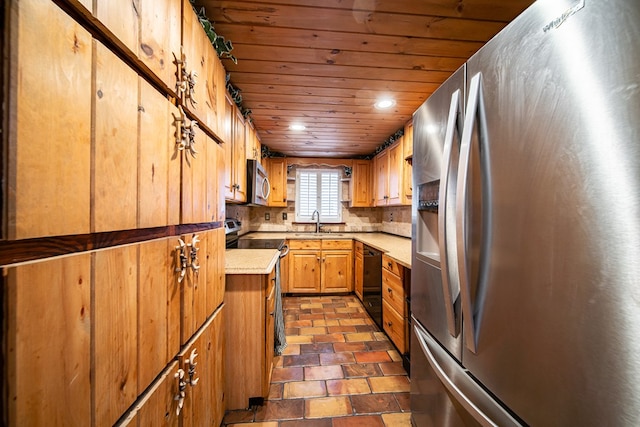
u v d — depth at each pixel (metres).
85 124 0.46
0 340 0.34
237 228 2.72
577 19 0.53
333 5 1.09
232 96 1.75
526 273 0.65
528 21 0.64
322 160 3.91
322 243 3.62
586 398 0.52
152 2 0.66
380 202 3.40
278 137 3.03
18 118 0.35
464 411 0.91
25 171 0.36
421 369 1.25
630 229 0.45
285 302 3.37
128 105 0.58
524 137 0.65
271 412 1.46
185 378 0.85
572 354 0.55
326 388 1.67
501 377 0.73
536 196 0.62
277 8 1.10
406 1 1.06
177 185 0.81
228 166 1.62
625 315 0.46
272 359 1.83
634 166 0.45
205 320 1.05
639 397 0.45
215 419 1.18
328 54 1.43
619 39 0.47
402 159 2.62
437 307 1.09
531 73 0.63
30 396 0.37
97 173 0.49
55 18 0.40
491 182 0.75
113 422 0.54
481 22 1.19
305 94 1.90
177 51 0.80
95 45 0.48
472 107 0.81
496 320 0.74
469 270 0.81
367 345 2.23
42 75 0.38
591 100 0.51
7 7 0.34
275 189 3.79
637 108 0.44
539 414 0.62
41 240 0.40
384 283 2.40
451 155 0.93
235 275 1.46
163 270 0.74
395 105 2.10
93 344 0.49
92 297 0.49
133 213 0.60
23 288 0.37
